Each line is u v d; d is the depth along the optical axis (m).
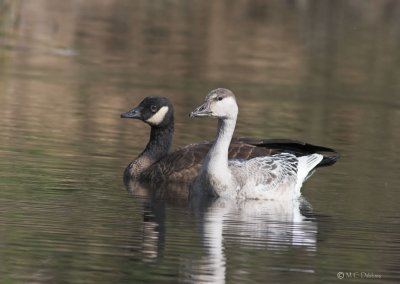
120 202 15.15
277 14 39.97
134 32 35.06
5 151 17.95
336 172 18.02
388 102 26.98
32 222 13.42
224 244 12.89
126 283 11.20
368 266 12.22
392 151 20.30
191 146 17.66
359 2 41.84
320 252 12.71
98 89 25.58
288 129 22.09
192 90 26.44
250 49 33.88
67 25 34.88
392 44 36.03
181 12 39.56
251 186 16.08
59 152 18.25
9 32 32.62
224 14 39.47
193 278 11.43
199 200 15.87
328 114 24.52
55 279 11.21
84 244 12.55
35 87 25.16
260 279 11.50
